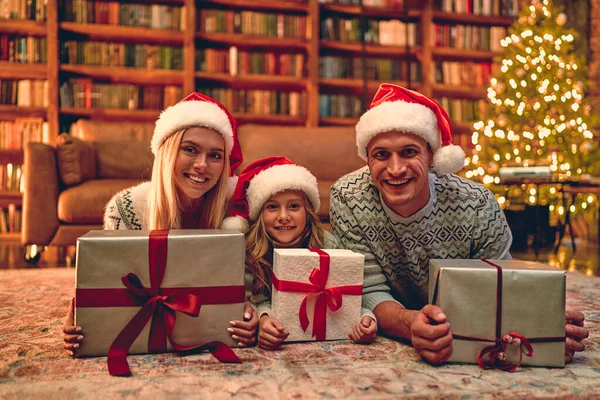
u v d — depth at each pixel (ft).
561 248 12.00
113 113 12.69
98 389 2.72
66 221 8.29
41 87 12.42
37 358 3.29
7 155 13.00
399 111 3.45
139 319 3.29
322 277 3.63
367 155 3.83
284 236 4.30
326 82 13.79
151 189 4.17
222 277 3.43
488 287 3.16
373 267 4.06
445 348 3.09
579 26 14.71
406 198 3.49
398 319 3.53
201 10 13.32
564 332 3.14
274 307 3.72
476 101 14.49
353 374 2.98
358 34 14.12
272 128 10.94
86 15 12.69
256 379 2.89
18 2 12.31
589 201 12.10
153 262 3.31
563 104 12.59
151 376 2.93
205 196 4.38
